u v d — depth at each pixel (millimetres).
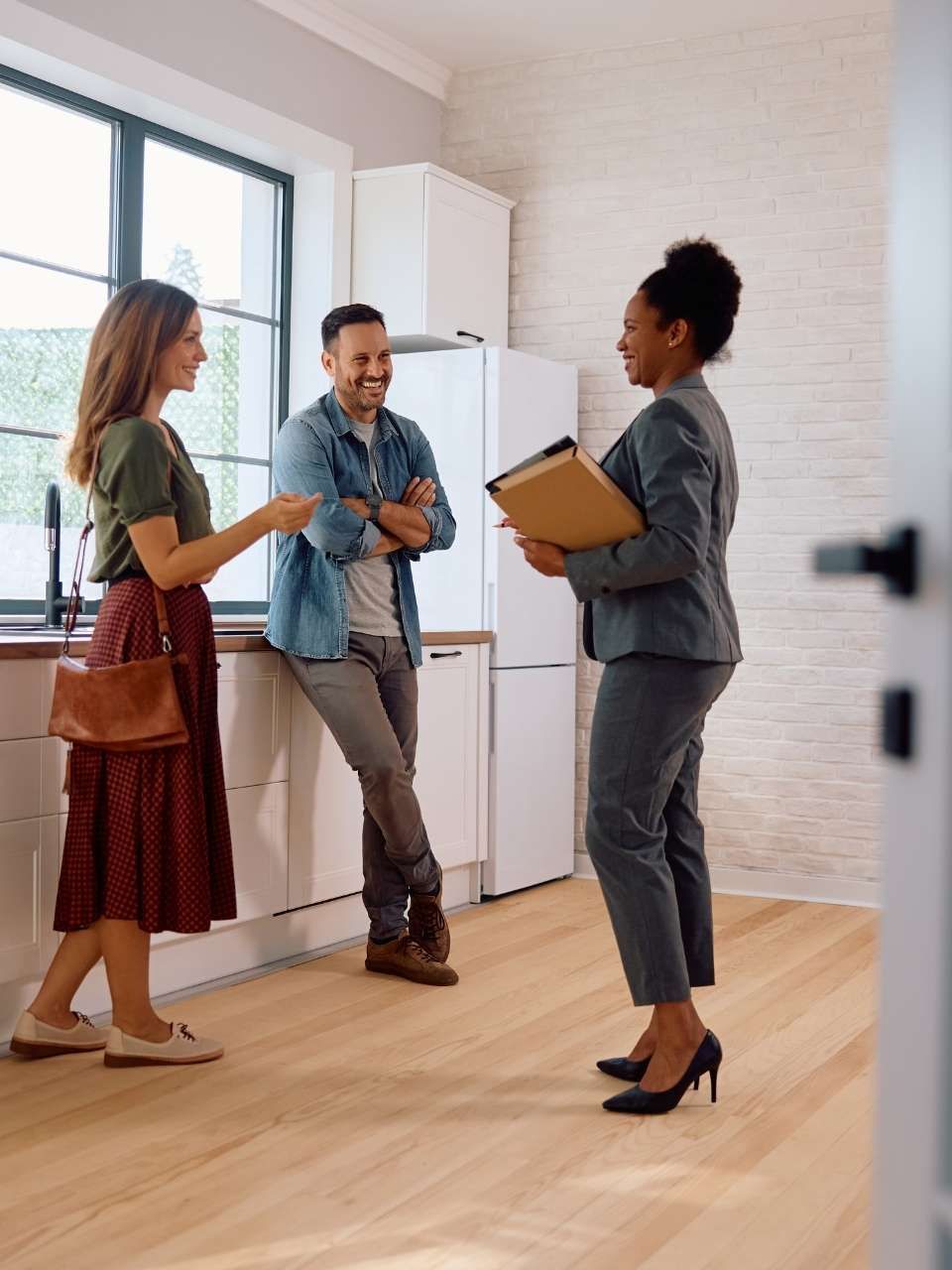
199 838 2594
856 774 4383
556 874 4629
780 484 4465
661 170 4664
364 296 4559
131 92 3736
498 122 4938
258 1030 2891
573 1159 2180
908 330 666
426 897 3348
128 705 2490
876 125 4352
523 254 4902
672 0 4324
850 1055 2740
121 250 3914
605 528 2295
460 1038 2840
